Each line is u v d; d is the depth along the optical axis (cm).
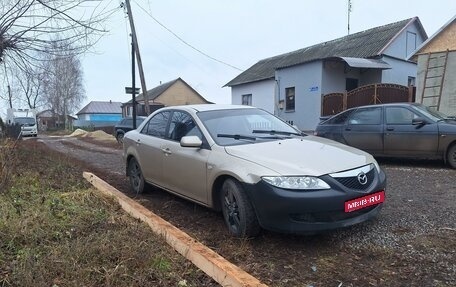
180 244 373
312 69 2072
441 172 786
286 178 378
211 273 326
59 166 828
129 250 355
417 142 856
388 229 439
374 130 920
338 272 341
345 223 386
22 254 344
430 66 1494
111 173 903
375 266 351
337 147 459
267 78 2716
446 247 383
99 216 462
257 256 378
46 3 820
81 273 314
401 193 607
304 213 372
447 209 508
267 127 527
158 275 323
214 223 480
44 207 478
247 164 408
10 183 573
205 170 461
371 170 421
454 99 1428
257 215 395
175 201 591
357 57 2156
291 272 343
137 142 639
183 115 552
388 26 2378
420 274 332
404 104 911
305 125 2134
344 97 1867
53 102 5581
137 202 572
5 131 1142
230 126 505
